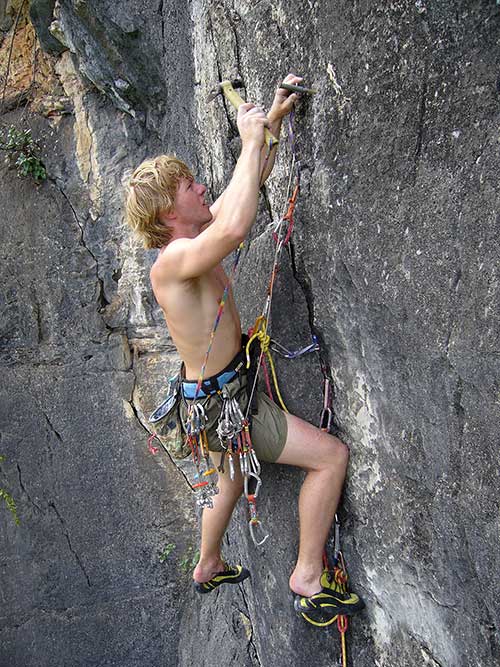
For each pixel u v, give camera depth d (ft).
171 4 12.38
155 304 16.14
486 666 7.22
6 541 16.94
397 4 6.66
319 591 9.07
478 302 6.31
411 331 7.28
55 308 16.29
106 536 16.81
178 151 13.85
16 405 16.60
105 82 14.60
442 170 6.50
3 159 16.16
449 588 7.51
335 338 8.73
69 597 17.01
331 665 10.01
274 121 8.50
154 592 16.90
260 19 9.09
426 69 6.49
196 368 8.46
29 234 16.15
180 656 16.60
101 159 15.94
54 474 16.72
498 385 6.23
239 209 7.27
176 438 8.98
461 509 7.02
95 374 16.47
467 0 5.90
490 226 6.05
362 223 7.72
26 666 17.19
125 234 16.05
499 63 5.74
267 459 8.91
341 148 7.86
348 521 9.20
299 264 9.12
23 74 16.10
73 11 13.35
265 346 8.87
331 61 7.77
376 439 8.34
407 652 8.63
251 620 12.85
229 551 13.79
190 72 12.10
